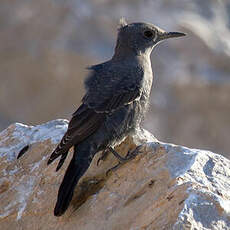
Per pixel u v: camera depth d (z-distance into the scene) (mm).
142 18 28859
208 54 28547
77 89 28203
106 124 11781
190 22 29203
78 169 11094
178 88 28000
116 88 12086
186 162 10766
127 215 10336
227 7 31297
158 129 27531
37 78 28516
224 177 10688
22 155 12500
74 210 11031
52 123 13070
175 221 9641
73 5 29297
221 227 9680
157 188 10438
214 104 28094
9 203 11805
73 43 28406
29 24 29094
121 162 11398
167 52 28625
